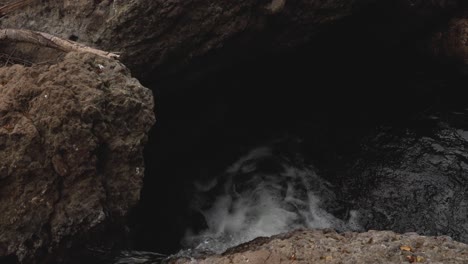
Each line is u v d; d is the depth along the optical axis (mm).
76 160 4637
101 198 4754
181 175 8617
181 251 6605
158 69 7203
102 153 4895
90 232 4746
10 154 4477
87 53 5414
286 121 9773
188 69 7688
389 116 9430
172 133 8719
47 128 4621
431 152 8328
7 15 7273
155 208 7891
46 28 7012
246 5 7277
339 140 9133
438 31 10008
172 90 7992
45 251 4590
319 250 4707
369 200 7641
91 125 4750
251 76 9383
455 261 4270
